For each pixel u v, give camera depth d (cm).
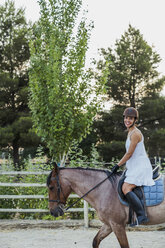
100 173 487
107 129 2730
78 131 867
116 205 455
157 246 606
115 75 2781
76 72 848
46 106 830
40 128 848
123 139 2747
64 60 852
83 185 480
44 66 837
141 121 2880
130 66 2872
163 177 466
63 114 840
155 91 2917
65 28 866
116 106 2894
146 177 446
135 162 448
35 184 863
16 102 2439
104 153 2547
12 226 796
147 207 444
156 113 2717
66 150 869
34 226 795
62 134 847
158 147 2836
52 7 869
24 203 892
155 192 445
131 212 447
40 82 841
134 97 2925
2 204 895
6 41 2567
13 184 863
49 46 851
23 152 2908
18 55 2505
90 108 856
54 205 484
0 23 2548
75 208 830
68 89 852
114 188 465
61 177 487
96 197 471
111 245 616
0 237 688
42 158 964
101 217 466
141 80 2916
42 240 660
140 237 677
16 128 2261
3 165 1112
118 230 455
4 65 2530
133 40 3025
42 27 873
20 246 616
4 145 2295
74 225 800
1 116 2364
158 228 756
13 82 2362
